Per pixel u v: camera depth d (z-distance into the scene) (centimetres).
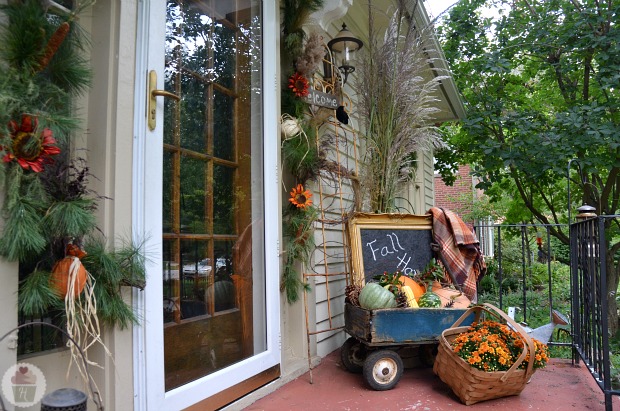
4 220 153
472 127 802
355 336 321
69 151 188
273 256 298
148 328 203
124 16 200
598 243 284
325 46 386
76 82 180
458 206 1552
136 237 199
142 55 208
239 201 284
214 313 256
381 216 376
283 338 326
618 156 709
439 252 381
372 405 275
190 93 251
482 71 799
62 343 182
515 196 1023
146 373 200
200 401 232
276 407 267
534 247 1272
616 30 686
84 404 140
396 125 402
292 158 339
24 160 154
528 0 912
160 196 215
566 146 688
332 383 314
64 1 193
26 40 158
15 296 156
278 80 323
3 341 151
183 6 250
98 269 179
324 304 404
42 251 172
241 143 289
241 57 296
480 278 400
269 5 314
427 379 328
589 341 322
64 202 167
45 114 163
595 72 801
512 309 450
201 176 255
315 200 392
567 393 301
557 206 973
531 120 786
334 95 374
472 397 274
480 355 271
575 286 365
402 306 312
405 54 404
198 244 249
